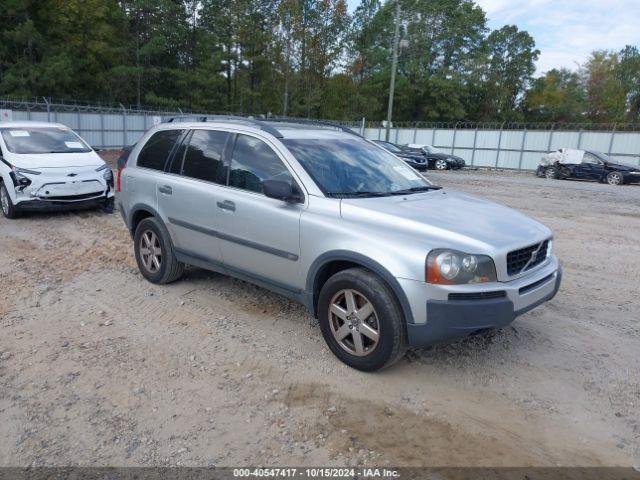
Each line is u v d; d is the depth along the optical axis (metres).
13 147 9.86
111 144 30.91
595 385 3.97
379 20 62.81
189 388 3.79
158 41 45.91
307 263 4.24
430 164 31.19
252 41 49.97
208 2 51.59
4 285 5.86
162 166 5.68
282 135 4.75
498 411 3.60
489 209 4.53
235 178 4.87
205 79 49.47
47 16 40.47
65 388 3.75
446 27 62.88
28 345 4.39
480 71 63.03
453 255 3.57
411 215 4.00
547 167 25.66
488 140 33.50
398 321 3.75
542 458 3.13
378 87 60.78
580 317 5.32
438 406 3.64
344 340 4.12
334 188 4.39
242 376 3.96
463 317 3.56
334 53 53.03
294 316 5.11
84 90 44.66
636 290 6.29
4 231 8.55
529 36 67.69
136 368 4.05
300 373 4.02
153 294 5.65
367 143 5.43
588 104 74.25
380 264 3.73
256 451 3.13
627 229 10.52
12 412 3.46
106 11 43.84
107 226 9.10
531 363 4.28
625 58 75.56
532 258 4.00
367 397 3.72
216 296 5.61
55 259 6.96
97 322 4.90
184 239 5.41
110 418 3.42
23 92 37.28
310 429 3.35
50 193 9.30
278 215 4.39
